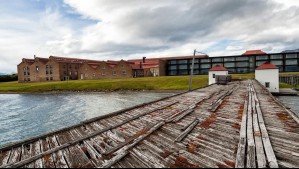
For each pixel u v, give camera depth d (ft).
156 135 19.80
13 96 144.15
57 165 13.85
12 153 16.58
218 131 20.33
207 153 15.11
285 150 15.39
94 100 109.09
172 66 249.75
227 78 99.76
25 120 66.85
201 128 21.59
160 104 38.78
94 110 80.64
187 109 31.55
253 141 16.35
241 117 25.80
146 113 29.89
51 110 83.76
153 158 14.57
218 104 35.04
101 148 17.03
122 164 13.75
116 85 163.94
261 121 22.62
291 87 124.26
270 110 29.99
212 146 16.47
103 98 115.85
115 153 15.61
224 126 22.02
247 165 12.61
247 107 31.91
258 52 249.75
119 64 232.12
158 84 156.15
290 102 80.64
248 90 57.57
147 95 120.98
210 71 122.93
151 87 150.00
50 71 249.96
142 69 239.09
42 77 255.70
